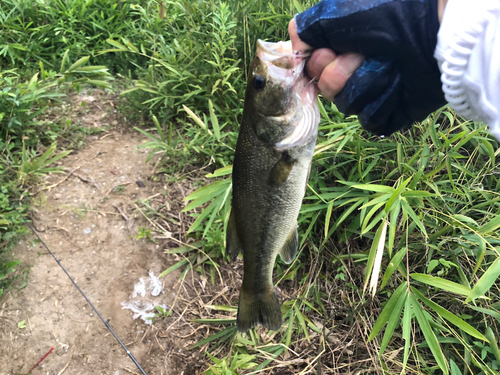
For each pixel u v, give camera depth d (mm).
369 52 265
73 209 580
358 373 464
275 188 351
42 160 589
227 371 394
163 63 717
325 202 513
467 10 232
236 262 566
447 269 490
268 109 327
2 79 675
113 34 860
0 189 550
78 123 726
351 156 557
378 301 515
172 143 689
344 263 541
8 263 485
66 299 498
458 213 519
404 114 289
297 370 479
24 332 465
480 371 454
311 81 302
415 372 459
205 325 506
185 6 748
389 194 435
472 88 234
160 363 474
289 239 397
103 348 474
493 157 508
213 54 699
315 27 270
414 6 247
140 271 540
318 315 527
